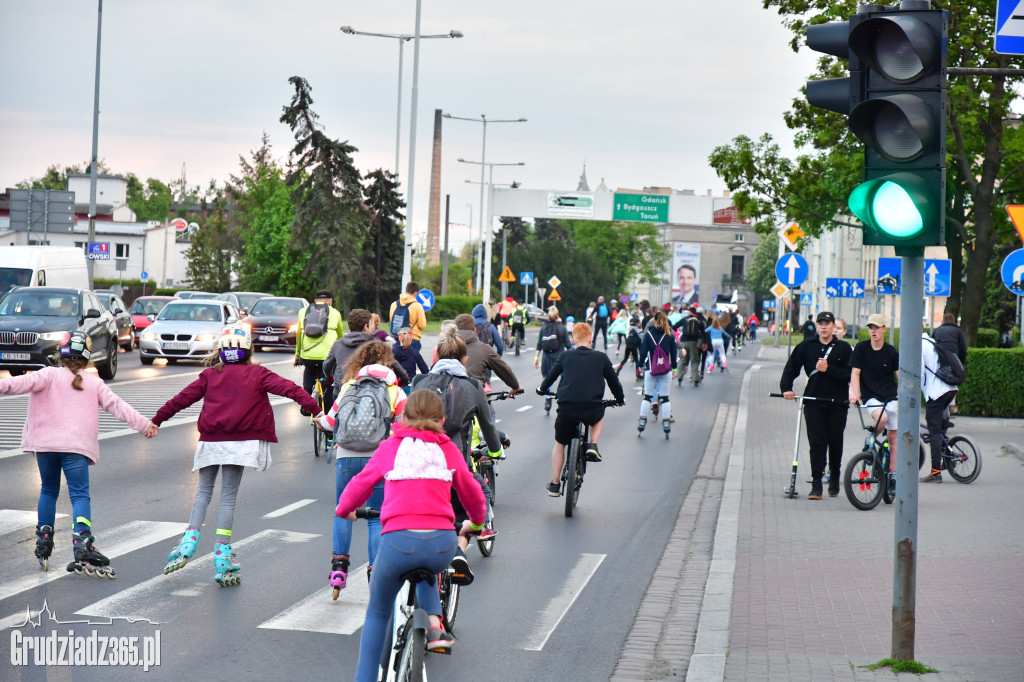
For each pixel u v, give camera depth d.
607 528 14.77
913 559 8.31
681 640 9.62
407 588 7.21
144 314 55.66
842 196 35.78
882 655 8.66
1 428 23.16
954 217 36.19
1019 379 29.25
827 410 16.77
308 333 21.17
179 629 9.36
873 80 7.89
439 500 7.03
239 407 10.91
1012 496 17.28
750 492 17.45
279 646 8.95
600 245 163.38
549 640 9.55
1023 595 10.68
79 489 11.12
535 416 29.55
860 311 102.06
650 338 25.52
